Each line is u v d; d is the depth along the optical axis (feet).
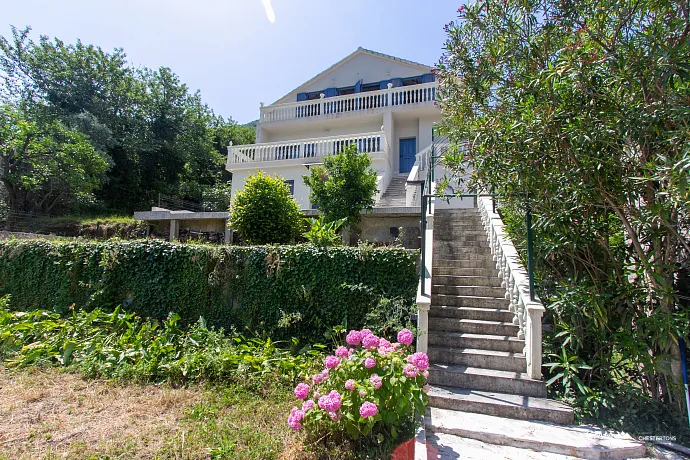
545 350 15.97
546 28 14.80
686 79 10.89
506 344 16.78
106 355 18.12
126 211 75.66
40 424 12.27
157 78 94.22
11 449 10.69
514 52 15.34
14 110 63.52
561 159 13.98
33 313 23.39
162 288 24.76
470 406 13.99
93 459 10.18
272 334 22.00
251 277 23.03
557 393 14.57
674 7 11.93
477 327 18.15
